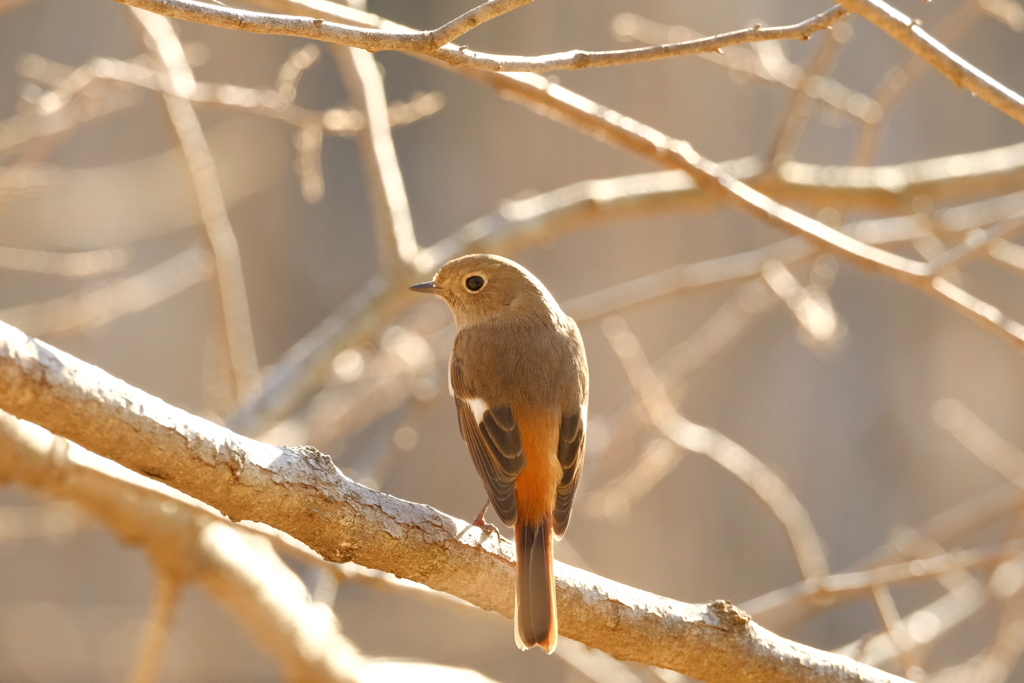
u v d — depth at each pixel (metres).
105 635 16.64
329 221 20.19
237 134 19.27
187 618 15.53
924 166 11.60
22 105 10.80
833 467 18.19
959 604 10.88
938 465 18.19
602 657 10.20
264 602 8.84
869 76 18.55
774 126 18.83
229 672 15.41
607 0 19.31
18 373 4.07
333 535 4.96
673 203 11.12
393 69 19.98
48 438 6.86
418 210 19.66
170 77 10.10
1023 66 18.80
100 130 19.61
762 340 18.23
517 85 7.64
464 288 7.62
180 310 19.14
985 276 18.48
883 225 12.62
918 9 18.58
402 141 19.81
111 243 18.23
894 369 18.41
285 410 9.87
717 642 5.59
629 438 10.94
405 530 5.16
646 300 10.95
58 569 17.91
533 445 6.70
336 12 7.12
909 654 8.12
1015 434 18.11
